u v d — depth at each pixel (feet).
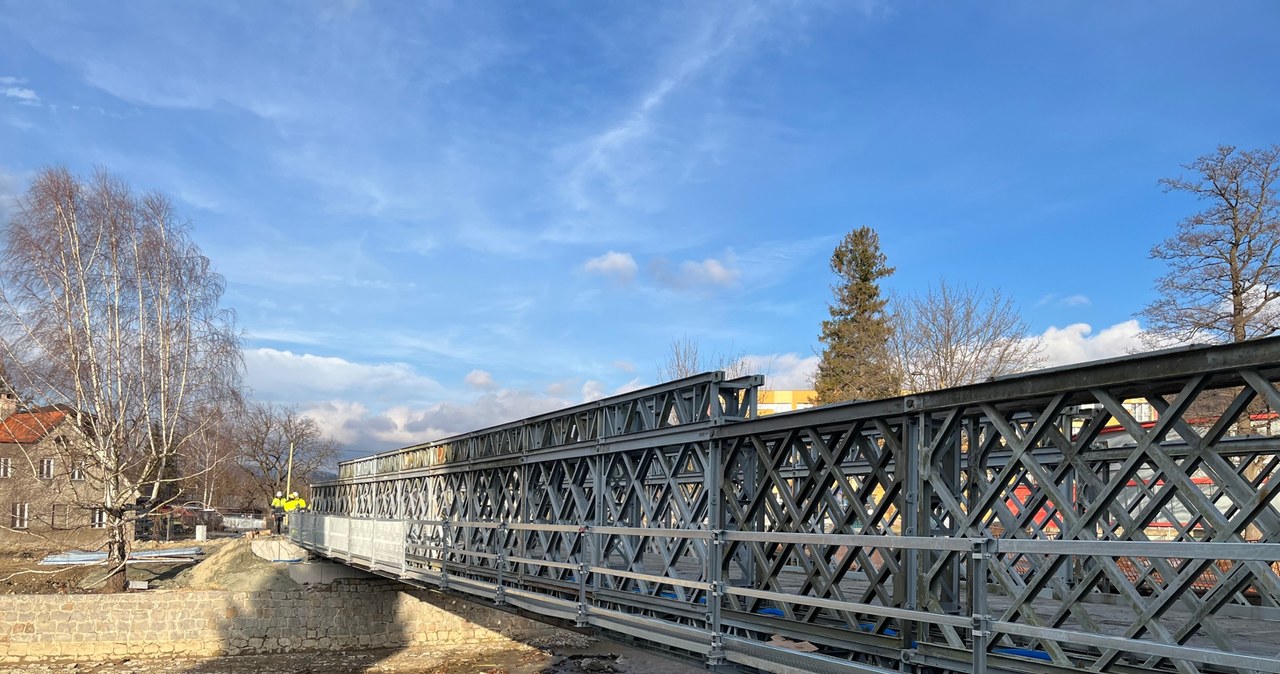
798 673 25.82
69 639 90.33
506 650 96.89
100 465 103.14
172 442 110.73
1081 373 19.08
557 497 46.11
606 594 38.14
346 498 106.01
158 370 108.78
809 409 27.25
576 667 88.99
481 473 58.18
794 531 27.68
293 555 109.29
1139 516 18.06
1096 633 18.35
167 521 180.86
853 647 25.16
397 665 89.66
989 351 123.75
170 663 88.89
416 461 73.82
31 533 125.59
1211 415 71.05
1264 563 15.07
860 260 180.34
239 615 93.81
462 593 54.08
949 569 23.43
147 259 107.34
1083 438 19.11
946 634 22.27
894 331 139.13
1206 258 91.50
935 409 22.67
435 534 66.28
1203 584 41.37
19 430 133.80
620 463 41.37
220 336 113.29
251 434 214.69
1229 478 16.35
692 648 30.86
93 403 104.01
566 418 45.65
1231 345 16.25
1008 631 18.67
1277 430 65.31
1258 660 14.53
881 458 25.11
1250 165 88.33
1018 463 20.45
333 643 95.66
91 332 103.86
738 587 28.76
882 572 24.31
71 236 103.55
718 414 32.65
